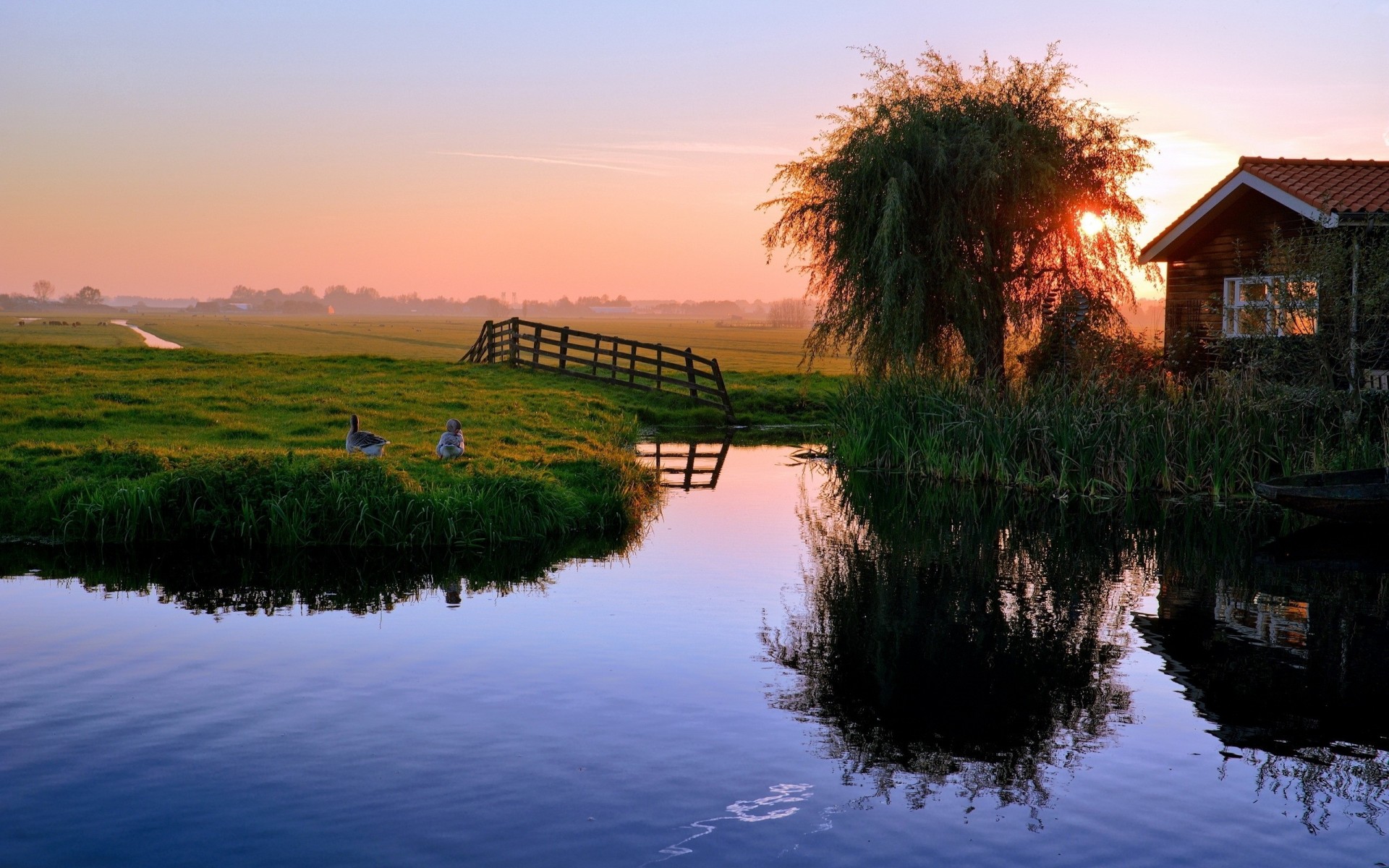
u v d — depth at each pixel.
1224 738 7.72
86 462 15.70
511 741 7.41
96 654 9.19
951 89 26.02
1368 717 8.20
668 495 19.28
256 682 8.52
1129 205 25.75
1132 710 8.30
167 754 7.07
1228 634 10.45
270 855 5.75
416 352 82.31
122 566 12.55
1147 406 19.42
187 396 24.72
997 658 9.61
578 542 14.74
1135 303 26.44
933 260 24.88
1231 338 22.09
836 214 25.72
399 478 14.93
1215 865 5.84
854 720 7.98
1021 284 26.19
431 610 10.89
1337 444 18.02
